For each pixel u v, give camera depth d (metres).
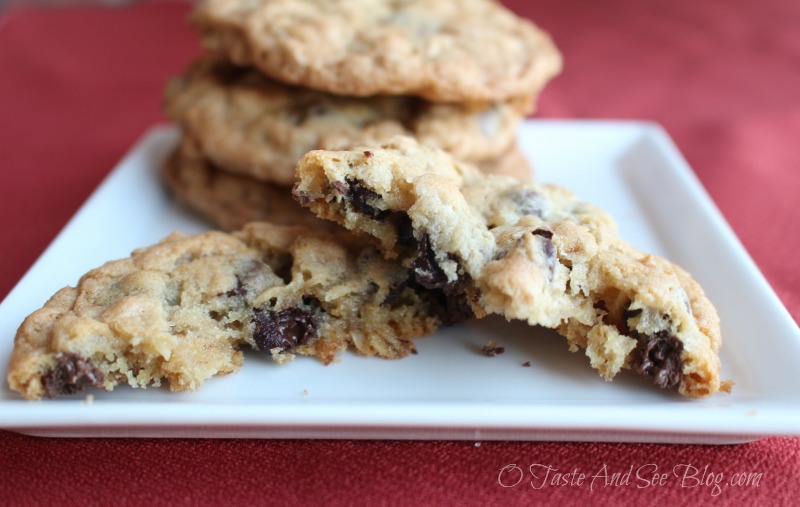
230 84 0.28
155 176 0.29
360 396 0.21
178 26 0.47
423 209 0.21
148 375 0.21
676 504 0.20
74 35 0.45
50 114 0.36
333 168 0.22
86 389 0.21
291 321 0.22
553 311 0.21
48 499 0.20
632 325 0.21
